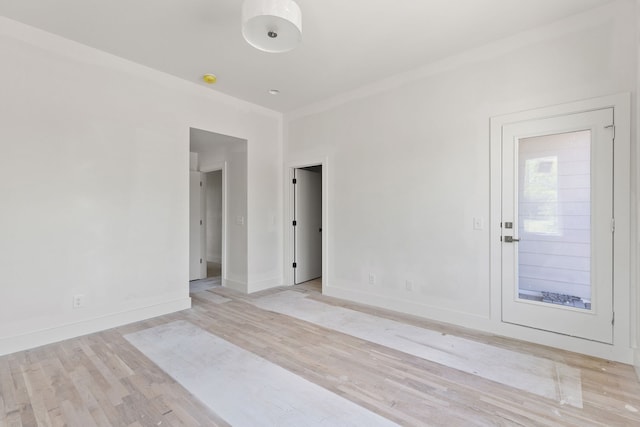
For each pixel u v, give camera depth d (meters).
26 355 2.56
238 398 1.98
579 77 2.57
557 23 2.65
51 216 2.83
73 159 2.95
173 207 3.68
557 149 2.69
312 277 5.36
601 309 2.49
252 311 3.69
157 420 1.77
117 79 3.22
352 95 4.07
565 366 2.36
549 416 1.79
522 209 2.87
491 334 2.98
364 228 3.96
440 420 1.76
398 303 3.65
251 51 3.10
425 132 3.42
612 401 1.93
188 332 3.06
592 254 2.53
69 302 2.92
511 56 2.88
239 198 4.65
